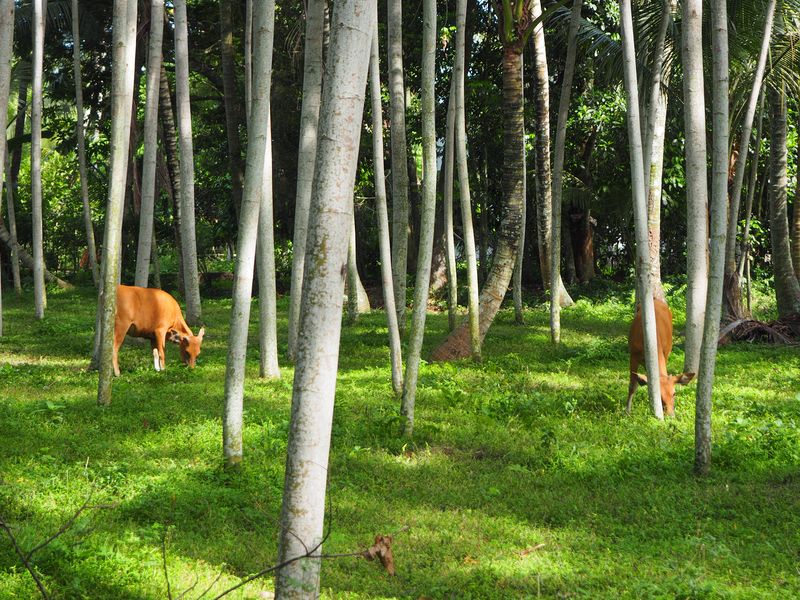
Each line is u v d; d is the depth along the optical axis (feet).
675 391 37.42
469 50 77.56
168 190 66.08
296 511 11.90
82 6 78.38
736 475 24.64
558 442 28.19
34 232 65.72
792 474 24.95
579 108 79.51
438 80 81.05
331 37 11.96
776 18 48.08
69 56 85.05
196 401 34.60
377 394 36.52
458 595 16.38
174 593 15.85
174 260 138.10
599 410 33.76
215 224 104.99
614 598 15.92
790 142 81.46
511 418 31.86
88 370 42.27
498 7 48.16
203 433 28.50
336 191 11.87
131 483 22.58
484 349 50.72
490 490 23.16
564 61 78.28
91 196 110.52
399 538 19.57
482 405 33.58
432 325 64.18
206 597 15.83
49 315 69.36
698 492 23.17
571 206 87.30
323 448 12.02
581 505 22.12
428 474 24.91
